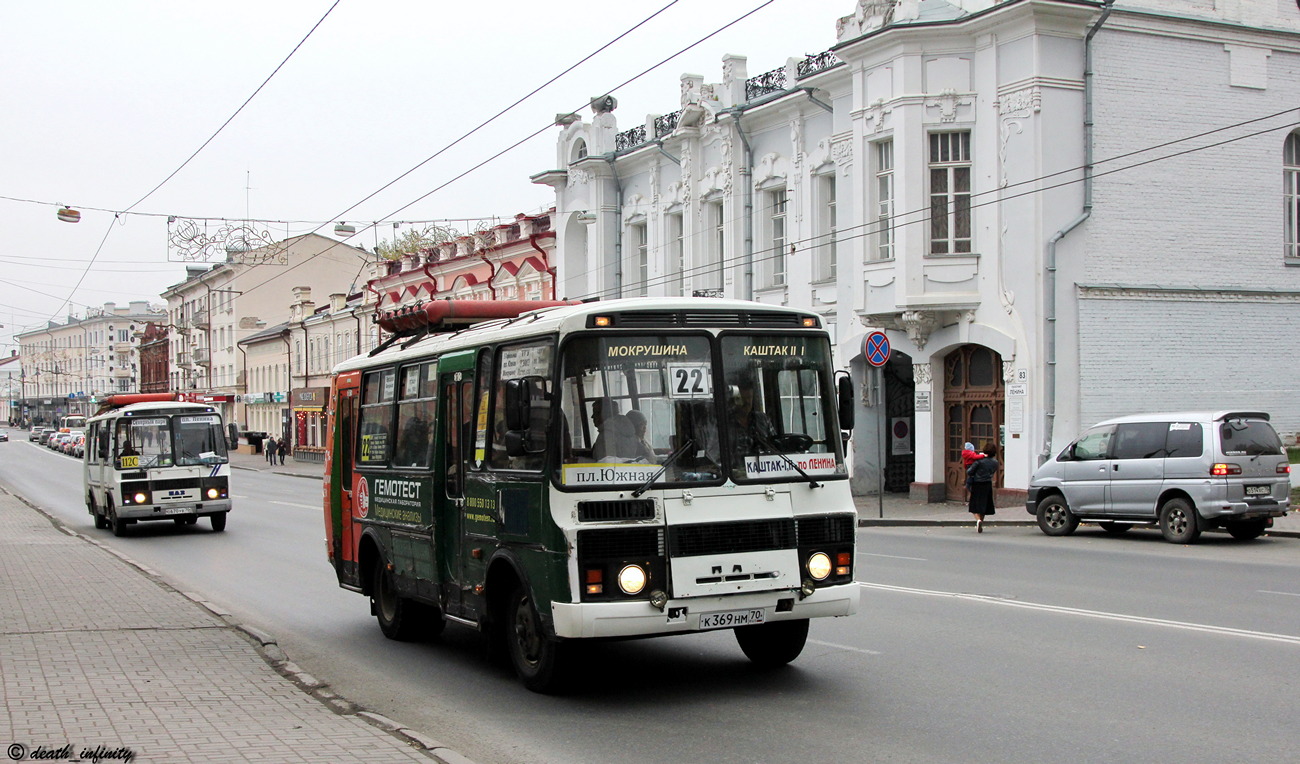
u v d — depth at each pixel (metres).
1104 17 25.16
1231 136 27.19
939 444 27.78
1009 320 25.58
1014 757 6.89
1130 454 19.66
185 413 26.03
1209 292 26.80
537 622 8.77
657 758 7.18
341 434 13.49
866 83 27.81
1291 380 27.94
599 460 8.42
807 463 8.95
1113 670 9.15
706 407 8.73
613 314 8.70
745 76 34.31
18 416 166.88
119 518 25.19
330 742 7.24
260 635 11.27
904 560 17.20
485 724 8.25
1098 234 25.72
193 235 35.47
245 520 29.89
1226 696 8.23
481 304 11.27
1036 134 25.02
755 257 33.62
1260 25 27.44
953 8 26.84
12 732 7.47
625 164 39.81
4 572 17.30
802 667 9.72
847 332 29.75
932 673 9.29
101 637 11.45
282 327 80.12
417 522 11.07
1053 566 16.00
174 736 7.39
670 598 8.33
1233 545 18.48
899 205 26.78
